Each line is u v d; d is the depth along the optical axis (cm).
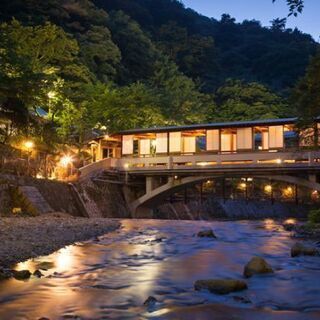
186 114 5838
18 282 875
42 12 6197
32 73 1755
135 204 3622
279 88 10594
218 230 2086
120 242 1559
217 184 4956
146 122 4675
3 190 2336
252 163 3184
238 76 11269
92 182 3316
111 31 7675
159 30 10562
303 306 716
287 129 3288
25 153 2820
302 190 5269
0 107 1739
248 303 725
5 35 1914
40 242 1384
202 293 792
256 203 4928
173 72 7475
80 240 1580
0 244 1275
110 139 4084
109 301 739
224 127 3434
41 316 654
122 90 4694
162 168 3481
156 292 805
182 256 1253
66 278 925
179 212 4147
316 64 2055
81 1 6975
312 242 1590
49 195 2695
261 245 1512
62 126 3856
